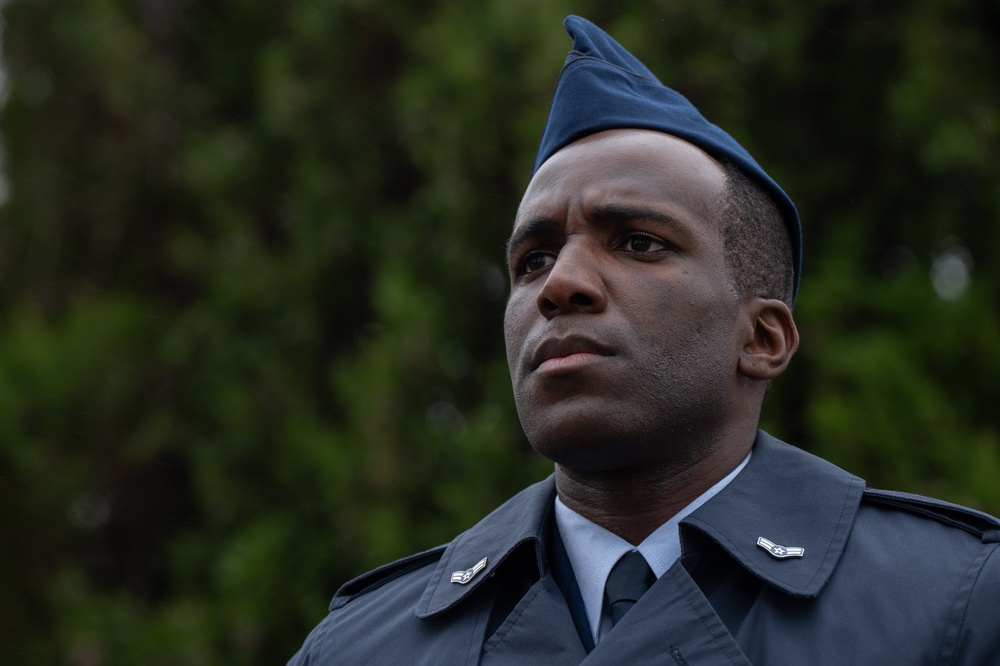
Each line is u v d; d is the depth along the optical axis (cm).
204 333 723
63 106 797
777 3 650
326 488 647
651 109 252
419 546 614
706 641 205
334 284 721
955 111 604
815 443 591
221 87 788
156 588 754
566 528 241
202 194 746
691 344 228
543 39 644
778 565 215
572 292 224
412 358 641
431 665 228
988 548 215
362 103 730
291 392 695
